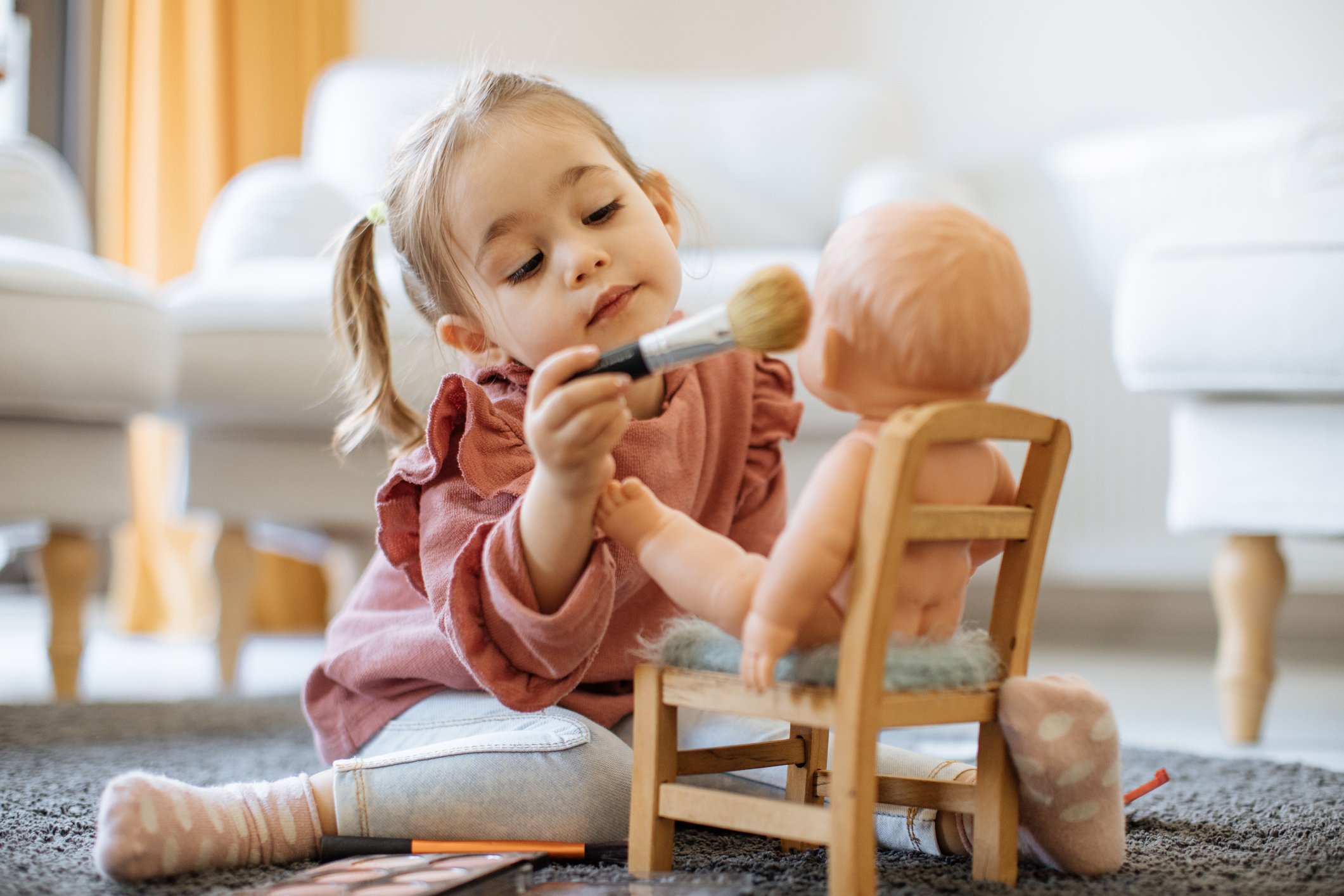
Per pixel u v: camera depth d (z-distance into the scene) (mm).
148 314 1564
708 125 2373
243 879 757
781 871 750
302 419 1676
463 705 917
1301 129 1585
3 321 1467
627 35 3055
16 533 2480
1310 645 2314
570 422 660
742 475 1008
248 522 1781
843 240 677
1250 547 1414
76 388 1510
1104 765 707
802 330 630
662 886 680
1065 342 2473
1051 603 2602
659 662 732
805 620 661
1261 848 828
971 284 649
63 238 1827
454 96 915
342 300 1038
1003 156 2670
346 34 2748
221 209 2016
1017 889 690
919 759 850
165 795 763
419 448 902
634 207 862
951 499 684
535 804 818
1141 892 693
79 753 1192
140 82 2584
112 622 2719
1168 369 1399
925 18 2770
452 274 881
